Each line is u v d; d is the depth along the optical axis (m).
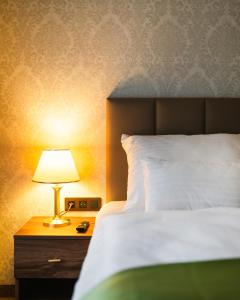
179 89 2.70
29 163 2.71
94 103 2.69
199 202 2.10
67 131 2.70
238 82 2.71
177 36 2.68
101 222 2.00
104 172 2.72
